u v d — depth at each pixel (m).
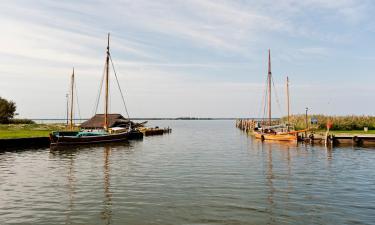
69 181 24.28
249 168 30.11
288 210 17.03
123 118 85.19
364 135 50.88
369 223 15.13
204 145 55.62
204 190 21.22
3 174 27.27
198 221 15.40
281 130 69.19
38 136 50.97
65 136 49.75
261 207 17.53
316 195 20.05
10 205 17.88
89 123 81.62
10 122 89.88
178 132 107.44
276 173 27.44
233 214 16.39
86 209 17.19
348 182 23.84
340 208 17.38
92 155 40.78
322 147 48.75
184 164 32.78
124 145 55.41
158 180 24.50
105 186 22.50
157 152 44.47
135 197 19.48
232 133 98.94
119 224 15.02
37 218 15.80
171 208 17.34
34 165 32.22
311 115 71.75
